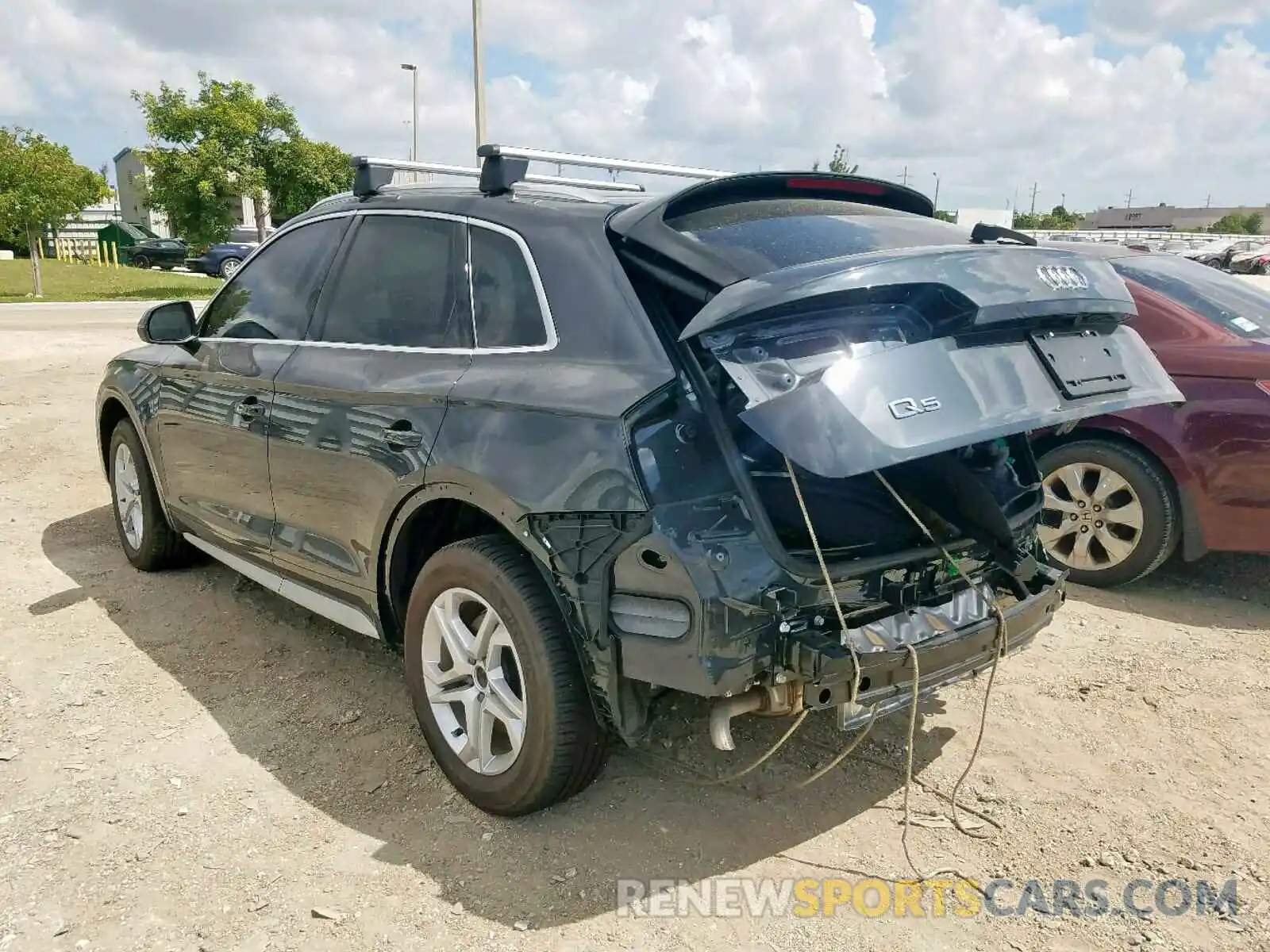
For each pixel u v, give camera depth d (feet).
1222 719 12.57
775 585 8.39
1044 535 17.34
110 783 10.77
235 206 80.23
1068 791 10.92
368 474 10.97
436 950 8.42
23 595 16.02
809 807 10.52
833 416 7.78
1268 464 14.99
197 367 14.29
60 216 77.46
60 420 28.86
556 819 10.22
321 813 10.31
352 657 13.98
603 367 9.22
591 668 9.09
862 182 11.33
